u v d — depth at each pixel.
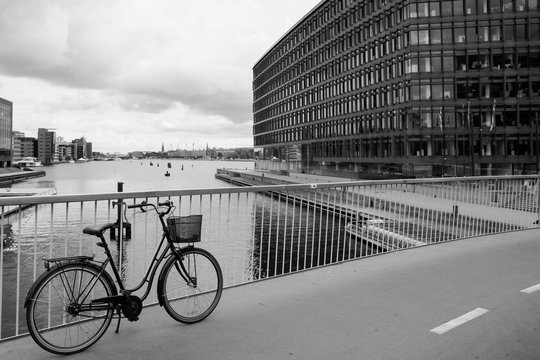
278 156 111.62
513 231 11.04
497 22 52.53
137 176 161.75
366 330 4.42
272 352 3.88
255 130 138.62
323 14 81.00
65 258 3.79
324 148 82.06
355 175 70.25
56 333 4.02
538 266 7.28
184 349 3.91
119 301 4.07
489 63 52.66
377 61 62.44
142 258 18.30
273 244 23.09
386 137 60.56
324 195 7.44
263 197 6.54
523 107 52.03
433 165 53.69
